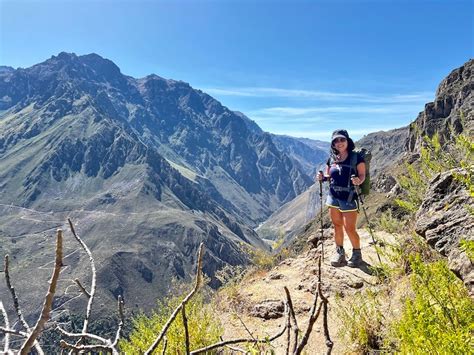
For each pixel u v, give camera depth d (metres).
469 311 2.84
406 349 2.75
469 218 4.17
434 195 4.87
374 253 8.22
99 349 1.90
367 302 5.51
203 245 1.93
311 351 5.28
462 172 4.49
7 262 1.91
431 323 2.72
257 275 9.94
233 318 7.00
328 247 9.77
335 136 7.98
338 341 5.23
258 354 2.10
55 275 1.23
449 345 2.49
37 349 1.69
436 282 3.18
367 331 4.62
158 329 4.49
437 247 4.40
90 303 2.04
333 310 6.26
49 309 1.23
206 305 7.05
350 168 7.91
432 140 4.98
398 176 6.03
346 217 7.87
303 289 7.72
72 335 1.89
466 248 3.21
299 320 6.51
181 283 5.10
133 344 4.10
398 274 5.51
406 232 6.21
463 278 3.38
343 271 7.70
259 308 7.10
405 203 5.74
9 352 1.63
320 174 8.38
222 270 8.96
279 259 11.40
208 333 4.76
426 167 5.31
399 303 4.79
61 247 1.26
